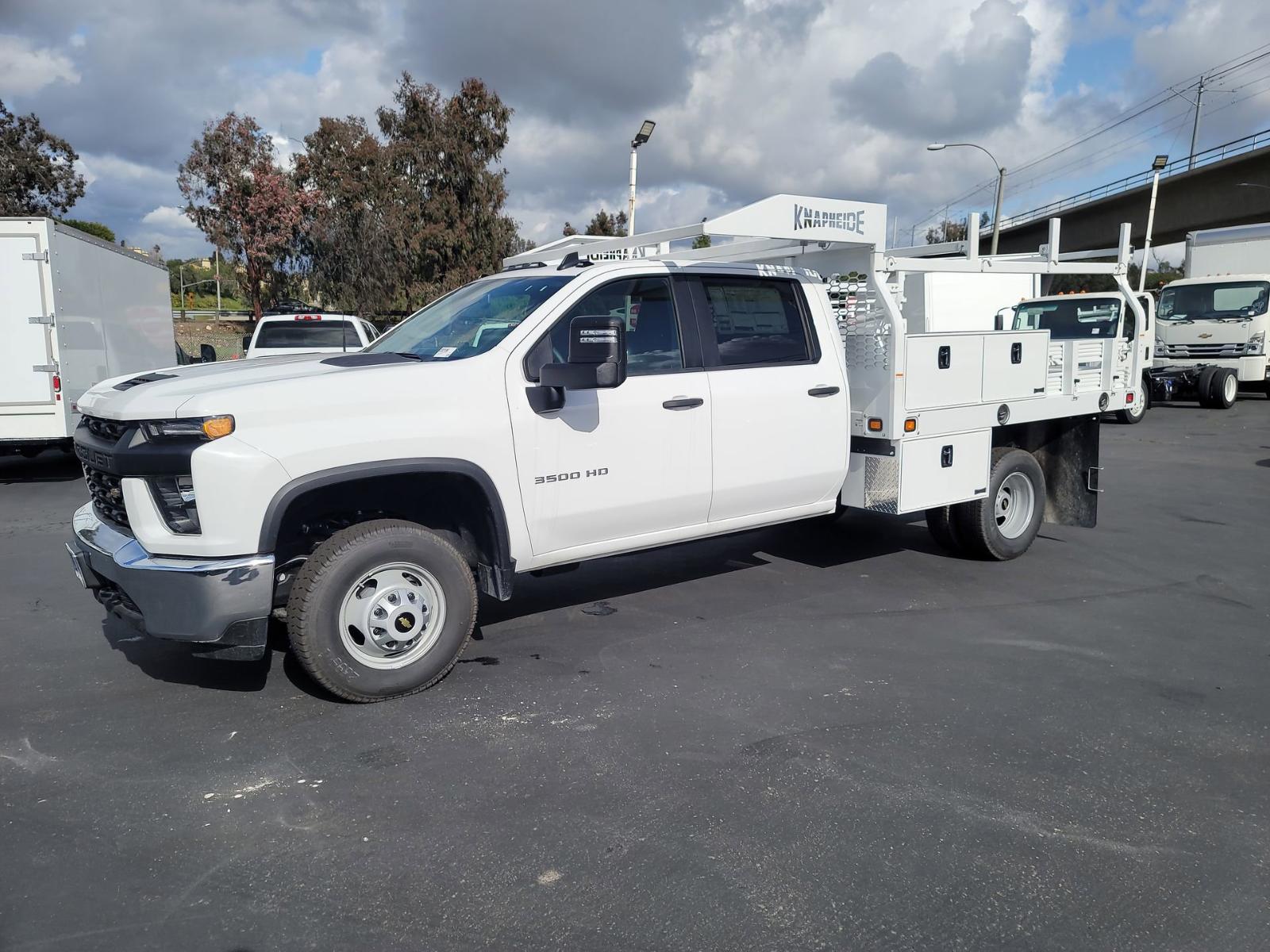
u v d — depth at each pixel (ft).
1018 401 22.94
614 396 16.72
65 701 15.01
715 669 16.46
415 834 11.07
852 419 21.07
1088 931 9.39
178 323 160.25
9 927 9.32
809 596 20.97
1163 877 10.33
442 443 14.71
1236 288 67.67
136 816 11.48
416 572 14.87
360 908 9.68
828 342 20.10
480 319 17.01
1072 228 165.58
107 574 14.08
